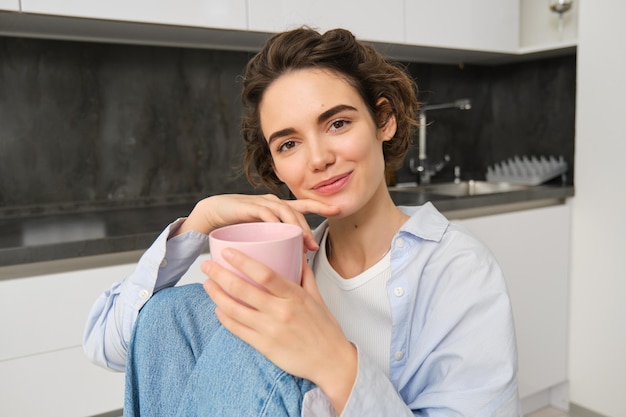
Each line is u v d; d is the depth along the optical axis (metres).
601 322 2.19
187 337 0.56
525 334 2.17
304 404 0.46
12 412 1.38
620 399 2.15
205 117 2.20
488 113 2.94
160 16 1.65
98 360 0.71
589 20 2.11
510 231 2.10
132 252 1.53
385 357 0.74
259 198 0.66
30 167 1.90
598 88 2.11
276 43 0.68
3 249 1.31
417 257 0.73
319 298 0.51
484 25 2.34
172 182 2.15
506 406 0.63
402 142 0.85
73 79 1.94
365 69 0.69
